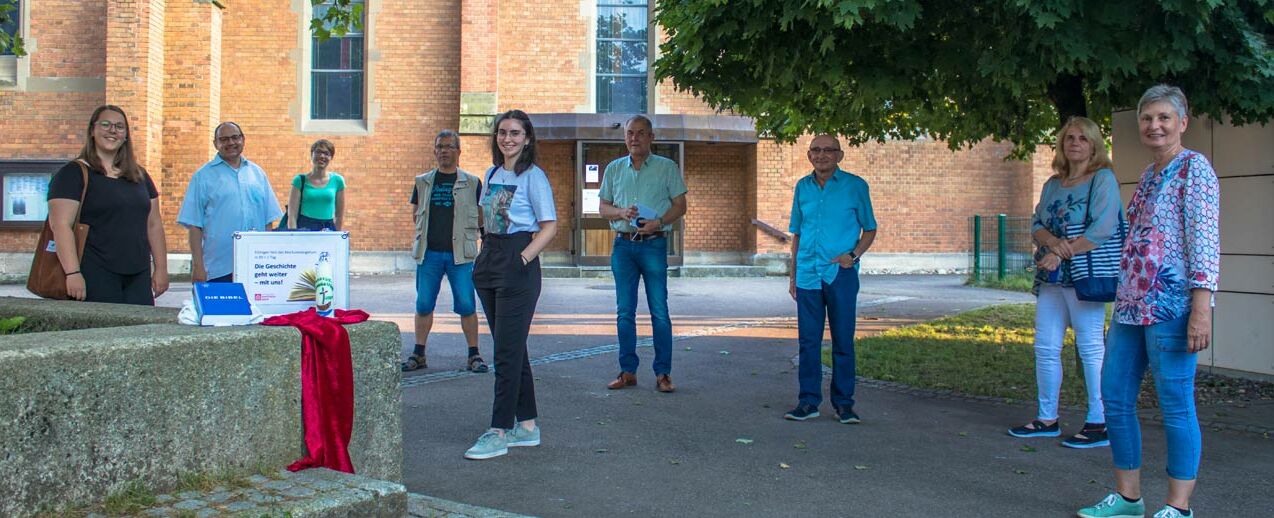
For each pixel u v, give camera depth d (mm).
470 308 7637
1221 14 5301
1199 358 7719
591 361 8383
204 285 3721
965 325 11180
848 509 4172
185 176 19188
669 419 6020
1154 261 3836
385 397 3975
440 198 7703
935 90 6824
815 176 6176
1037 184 20938
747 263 20812
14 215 19109
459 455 5043
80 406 2904
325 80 20438
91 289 5078
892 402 6645
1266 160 7156
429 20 20203
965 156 21516
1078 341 5426
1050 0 4938
